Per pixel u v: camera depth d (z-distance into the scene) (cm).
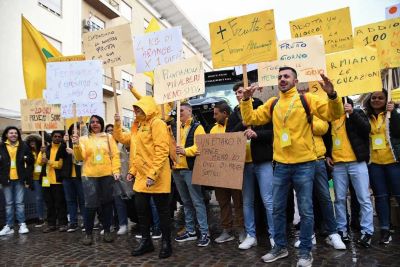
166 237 425
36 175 725
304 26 492
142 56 525
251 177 442
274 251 383
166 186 419
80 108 557
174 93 458
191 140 491
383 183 432
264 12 416
